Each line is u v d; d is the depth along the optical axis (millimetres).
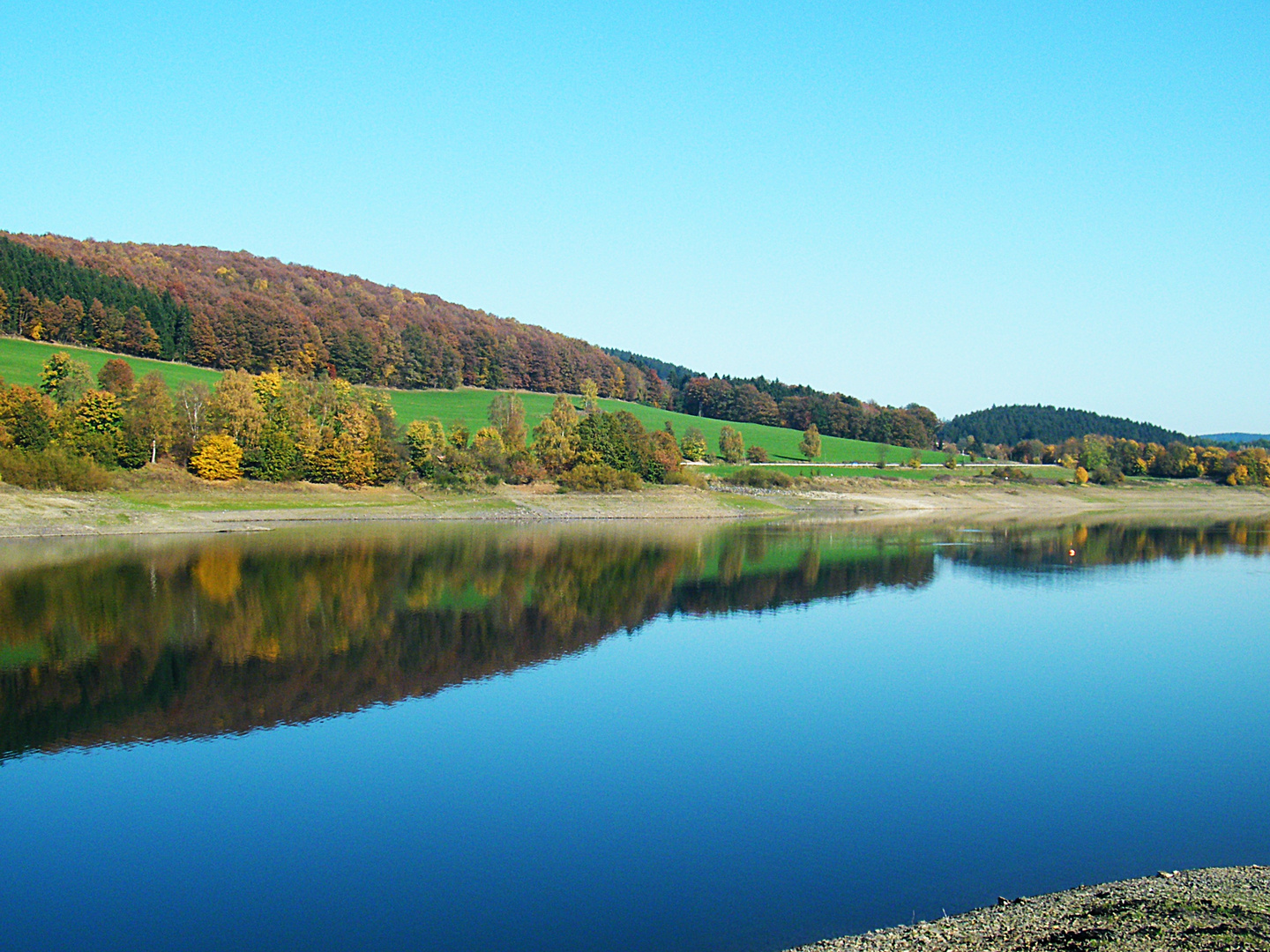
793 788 27422
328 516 111438
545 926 19453
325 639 45375
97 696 35594
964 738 32188
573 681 39312
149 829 24453
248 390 130875
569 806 26031
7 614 49500
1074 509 166375
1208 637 49281
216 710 34281
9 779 27719
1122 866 22094
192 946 18891
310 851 23203
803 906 20172
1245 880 20406
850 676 40531
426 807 25922
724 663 42656
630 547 88188
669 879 21562
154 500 103312
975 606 58094
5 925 19719
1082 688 38906
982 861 22406
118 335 171875
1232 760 30156
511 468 140625
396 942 18922
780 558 81562
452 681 38969
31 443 102812
